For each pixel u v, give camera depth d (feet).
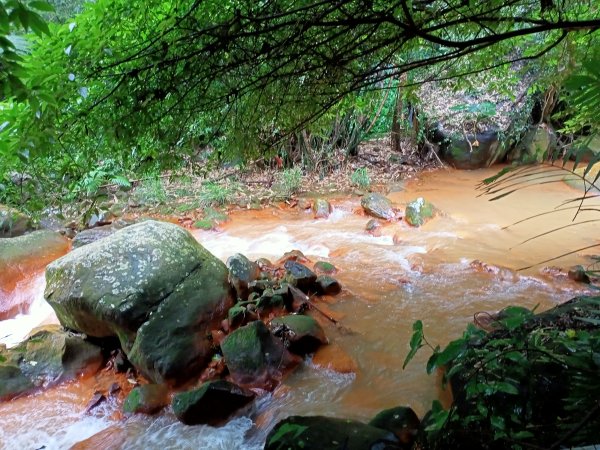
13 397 11.79
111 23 5.70
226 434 10.20
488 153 28.96
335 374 11.60
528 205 22.34
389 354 12.16
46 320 16.26
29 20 3.84
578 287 14.53
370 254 18.22
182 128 7.17
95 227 21.12
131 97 6.31
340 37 6.76
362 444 7.54
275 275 16.31
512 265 16.37
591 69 3.63
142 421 10.69
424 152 31.14
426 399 10.33
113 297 12.23
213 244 20.39
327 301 14.89
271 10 5.97
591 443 4.17
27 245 18.72
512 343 5.41
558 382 5.59
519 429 5.15
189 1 5.91
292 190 26.66
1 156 6.14
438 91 30.81
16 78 4.23
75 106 6.14
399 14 6.08
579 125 12.50
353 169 29.60
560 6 7.43
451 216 21.74
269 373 11.53
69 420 11.13
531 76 26.14
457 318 13.43
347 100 9.50
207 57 6.20
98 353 13.12
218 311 13.50
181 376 11.72
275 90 7.54
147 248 13.47
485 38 4.67
